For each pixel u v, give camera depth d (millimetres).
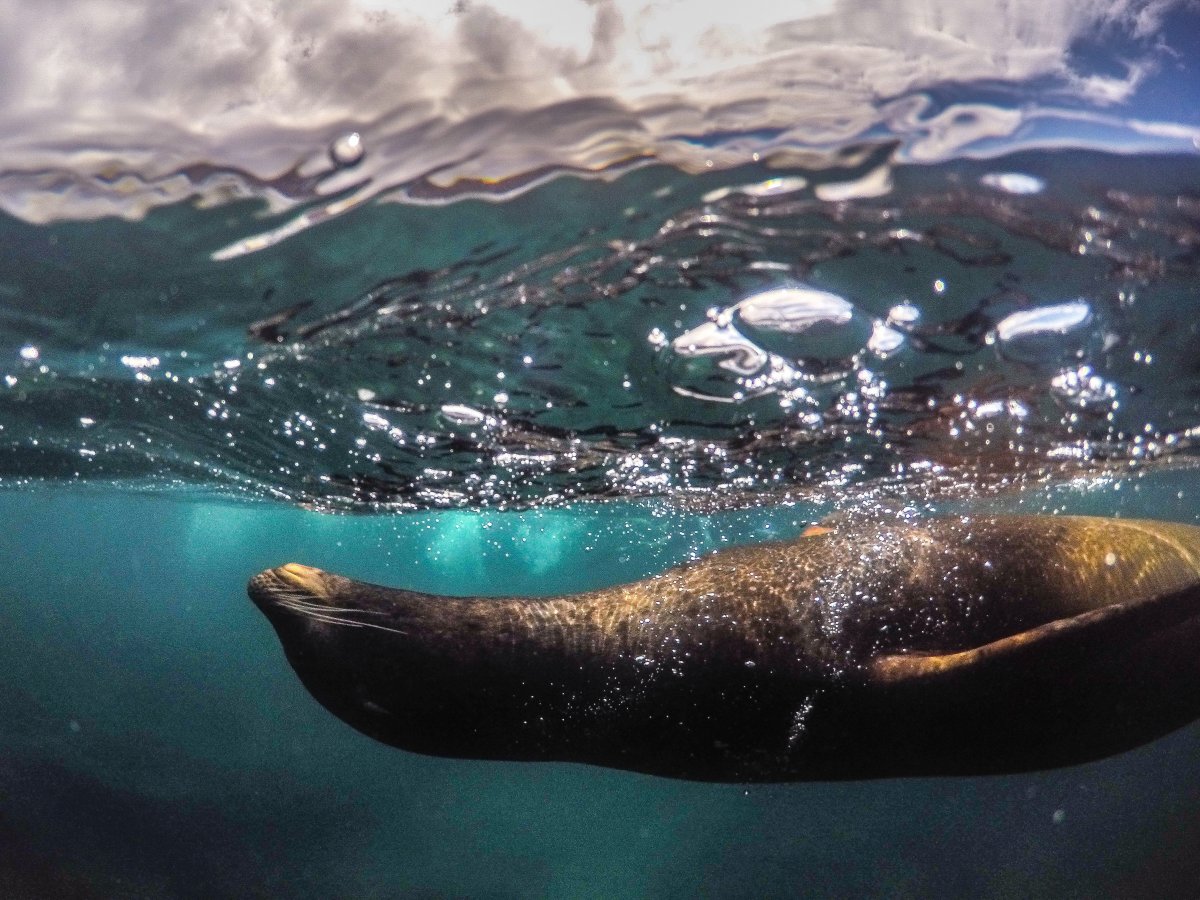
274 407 1955
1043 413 1821
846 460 2223
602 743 1264
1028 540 1238
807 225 1113
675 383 1641
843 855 5406
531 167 1035
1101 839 5195
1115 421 1910
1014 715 1107
